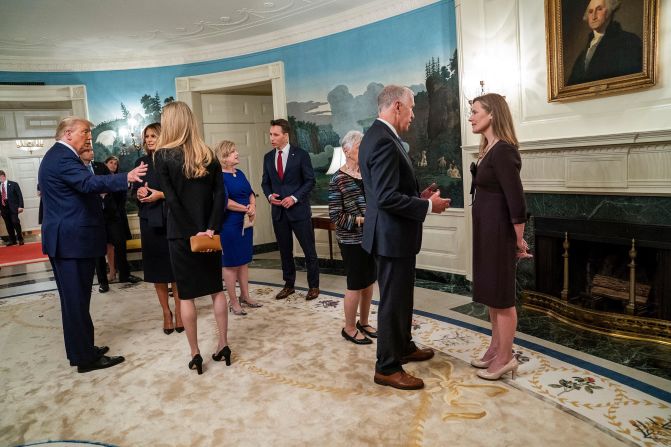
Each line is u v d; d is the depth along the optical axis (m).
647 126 3.12
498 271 2.42
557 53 3.49
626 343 3.02
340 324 3.64
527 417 2.18
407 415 2.26
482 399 2.37
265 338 3.43
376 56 5.23
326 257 6.03
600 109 3.36
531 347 3.01
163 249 3.54
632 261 3.23
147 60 6.75
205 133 6.93
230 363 2.99
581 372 2.62
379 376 2.58
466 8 4.16
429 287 4.72
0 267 7.61
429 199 2.35
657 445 1.91
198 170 2.69
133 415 2.41
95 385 2.80
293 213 4.34
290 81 6.04
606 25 3.20
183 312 2.84
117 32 5.70
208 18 5.40
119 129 6.86
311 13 5.38
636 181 3.18
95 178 2.85
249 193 4.03
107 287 5.21
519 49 3.78
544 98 3.68
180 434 2.21
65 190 2.88
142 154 6.93
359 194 3.01
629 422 2.09
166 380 2.81
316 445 2.06
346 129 5.63
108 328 3.89
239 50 6.41
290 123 6.13
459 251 4.76
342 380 2.67
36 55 6.42
